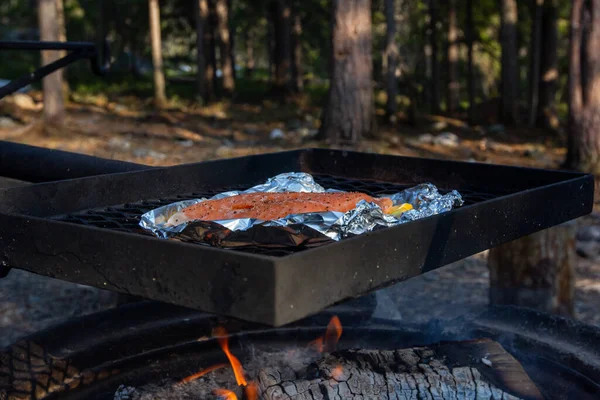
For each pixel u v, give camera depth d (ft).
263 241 5.00
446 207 6.12
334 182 8.04
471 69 66.03
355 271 4.08
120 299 12.43
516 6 64.69
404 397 6.77
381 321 9.37
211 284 3.85
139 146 38.09
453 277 18.16
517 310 9.20
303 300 3.75
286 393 6.63
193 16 79.82
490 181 7.28
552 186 5.88
